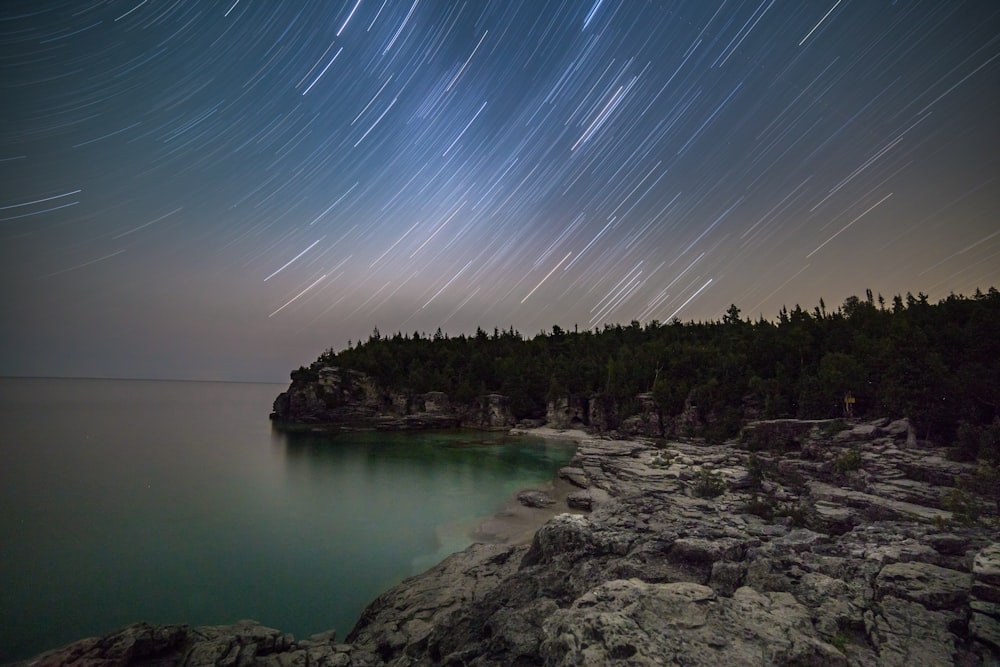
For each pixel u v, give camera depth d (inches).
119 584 1145.4
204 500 1984.5
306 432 4382.4
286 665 625.6
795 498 1256.8
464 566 959.0
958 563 579.5
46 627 957.8
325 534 1507.1
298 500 1963.6
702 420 3070.9
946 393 1430.9
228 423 5610.2
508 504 1766.7
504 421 4731.8
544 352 5890.8
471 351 6343.5
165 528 1604.3
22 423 5054.1
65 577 1190.9
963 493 1007.6
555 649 429.1
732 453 1983.3
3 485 2267.5
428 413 4862.2
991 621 430.6
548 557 758.5
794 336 3166.8
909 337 2101.4
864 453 1385.3
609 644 402.0
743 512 1131.9
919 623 449.4
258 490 2144.4
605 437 3683.6
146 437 4067.4
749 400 2878.9
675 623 439.2
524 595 610.2
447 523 1558.8
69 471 2596.0
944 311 2746.1
